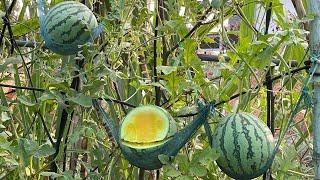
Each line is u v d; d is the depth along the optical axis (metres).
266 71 1.57
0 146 1.58
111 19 1.67
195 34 1.83
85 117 1.96
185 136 1.36
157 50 1.88
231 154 1.33
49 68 1.87
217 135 1.35
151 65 1.99
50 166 1.91
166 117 1.38
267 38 1.52
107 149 2.10
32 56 2.06
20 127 2.33
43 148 1.62
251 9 1.88
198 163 1.37
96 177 1.82
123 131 1.38
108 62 1.91
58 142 1.75
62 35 1.55
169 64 1.91
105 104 2.21
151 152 1.35
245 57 1.52
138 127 1.38
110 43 1.77
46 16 1.57
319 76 1.41
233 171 1.35
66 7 1.55
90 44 1.54
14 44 1.83
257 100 2.11
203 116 1.36
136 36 1.90
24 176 1.73
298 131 2.13
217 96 1.66
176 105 1.78
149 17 1.97
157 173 1.80
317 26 1.40
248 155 1.32
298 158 2.09
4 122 2.17
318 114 1.42
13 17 2.22
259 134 1.33
